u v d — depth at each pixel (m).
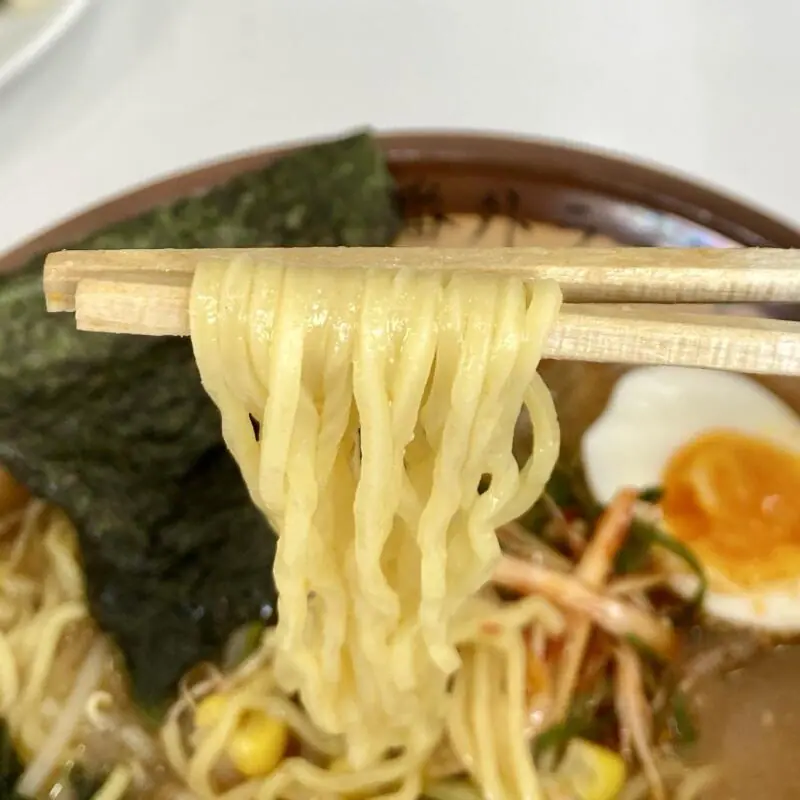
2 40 0.20
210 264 0.10
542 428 0.11
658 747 0.15
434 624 0.11
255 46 0.20
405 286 0.10
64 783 0.15
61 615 0.16
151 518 0.16
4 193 0.19
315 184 0.16
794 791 0.14
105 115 0.20
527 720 0.15
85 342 0.15
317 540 0.11
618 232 0.16
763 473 0.16
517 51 0.20
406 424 0.10
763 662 0.15
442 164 0.16
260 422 0.11
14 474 0.15
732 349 0.10
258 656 0.15
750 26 0.20
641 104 0.19
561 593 0.15
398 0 0.21
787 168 0.18
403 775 0.14
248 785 0.15
